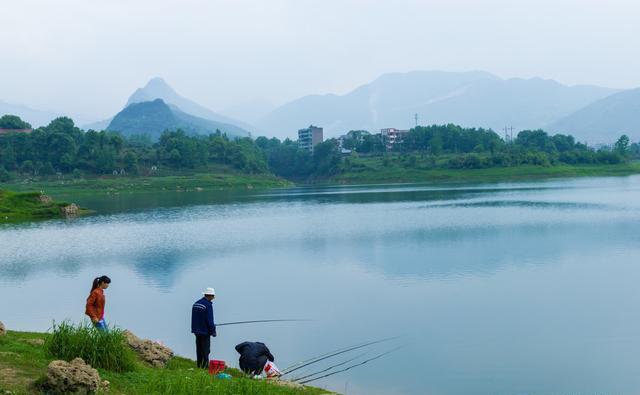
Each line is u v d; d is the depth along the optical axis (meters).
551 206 118.75
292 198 184.00
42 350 18.19
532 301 41.03
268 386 19.38
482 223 92.50
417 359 29.11
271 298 44.34
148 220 114.75
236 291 47.34
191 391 17.09
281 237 84.19
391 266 57.34
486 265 56.00
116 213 134.25
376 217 109.62
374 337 33.22
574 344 31.22
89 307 21.22
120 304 42.91
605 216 97.44
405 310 39.44
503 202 132.50
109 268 59.50
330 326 35.81
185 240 82.31
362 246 72.56
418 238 77.56
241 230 94.31
